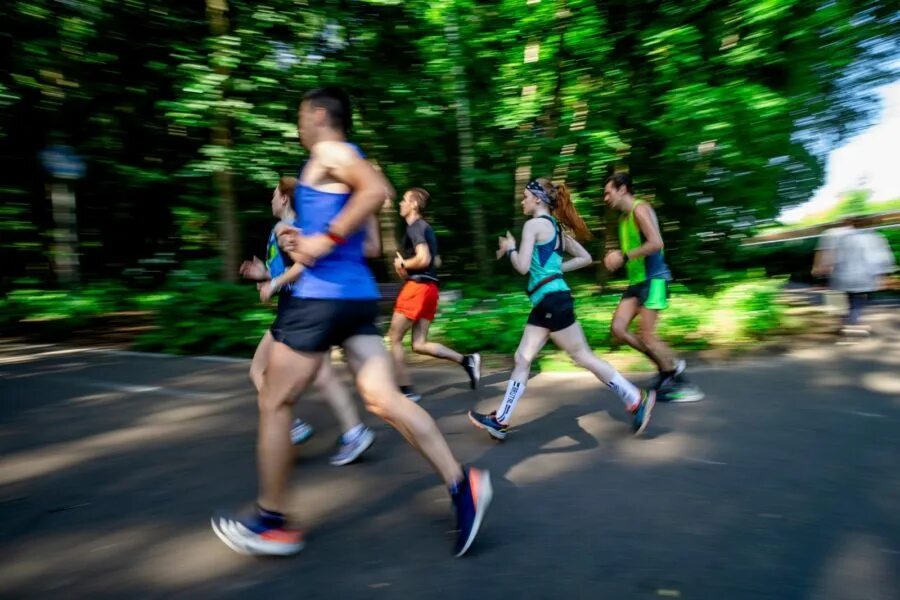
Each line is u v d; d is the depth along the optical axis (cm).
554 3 851
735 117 823
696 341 733
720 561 258
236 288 840
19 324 1128
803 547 270
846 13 855
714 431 433
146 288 1190
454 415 495
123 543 284
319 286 262
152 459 398
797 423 447
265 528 268
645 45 853
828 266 812
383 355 277
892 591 235
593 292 874
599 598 233
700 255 970
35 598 240
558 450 402
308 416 493
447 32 905
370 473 369
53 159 1111
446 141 1043
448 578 249
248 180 980
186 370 694
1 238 1164
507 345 728
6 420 495
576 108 928
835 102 1022
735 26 841
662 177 945
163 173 1107
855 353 687
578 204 944
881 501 316
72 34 906
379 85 965
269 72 914
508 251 427
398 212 1137
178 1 984
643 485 341
